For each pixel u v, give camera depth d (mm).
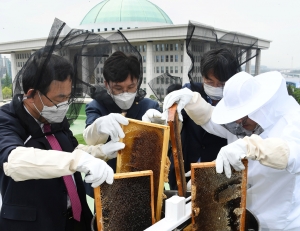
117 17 41406
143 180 2004
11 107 2316
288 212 2475
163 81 5312
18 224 2303
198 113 2973
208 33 3705
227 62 3043
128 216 1996
